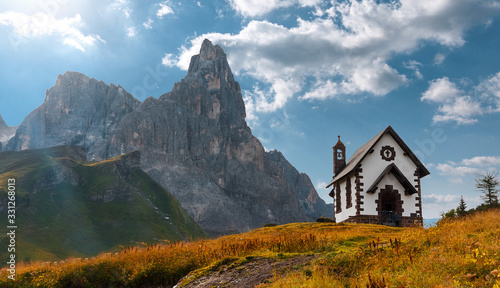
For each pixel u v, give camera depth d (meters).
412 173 41.19
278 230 33.81
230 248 19.97
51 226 190.50
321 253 16.05
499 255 11.27
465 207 39.94
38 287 19.61
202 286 14.74
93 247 185.62
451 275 10.54
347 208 43.66
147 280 19.05
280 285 11.70
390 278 10.81
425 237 15.12
